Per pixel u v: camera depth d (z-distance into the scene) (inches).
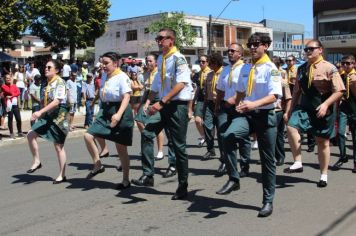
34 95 512.4
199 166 343.6
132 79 515.5
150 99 261.1
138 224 210.8
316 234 192.9
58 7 1770.4
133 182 265.0
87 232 202.2
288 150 408.2
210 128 369.1
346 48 824.3
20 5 1456.7
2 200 259.8
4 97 518.6
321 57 266.1
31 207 244.1
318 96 266.4
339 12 820.6
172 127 243.9
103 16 1921.8
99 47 2632.9
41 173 331.0
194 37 2117.4
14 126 626.8
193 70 619.5
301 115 278.2
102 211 232.8
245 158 304.0
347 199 245.9
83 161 378.6
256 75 213.3
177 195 251.3
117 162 366.6
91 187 283.4
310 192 261.9
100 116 277.1
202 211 228.4
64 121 292.2
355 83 314.2
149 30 2074.3
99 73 619.2
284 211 225.3
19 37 1485.0
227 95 271.1
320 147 273.7
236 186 250.2
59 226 211.6
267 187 218.1
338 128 329.7
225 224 207.5
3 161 391.2
